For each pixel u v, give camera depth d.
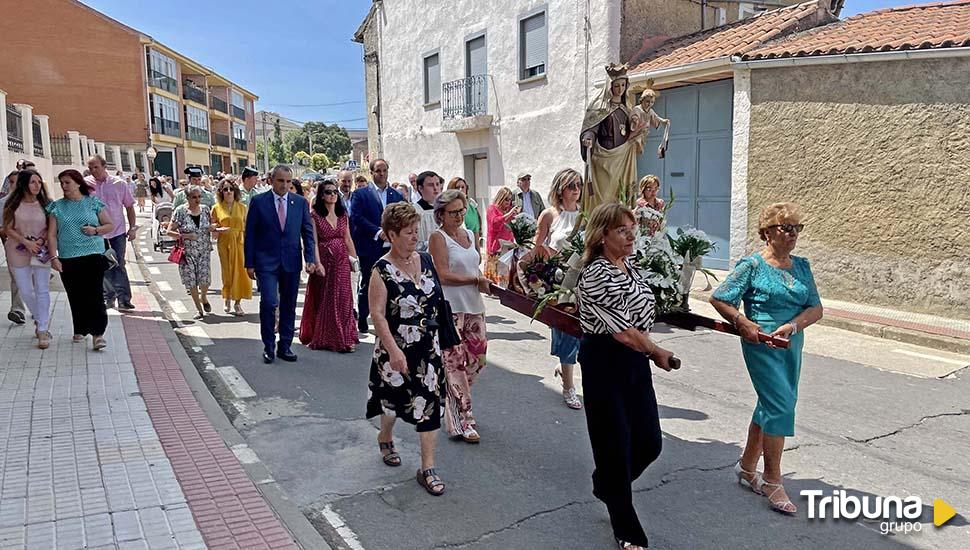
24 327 8.34
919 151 9.33
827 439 5.30
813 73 10.42
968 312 9.01
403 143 21.62
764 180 11.23
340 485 4.46
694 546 3.76
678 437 5.33
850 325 9.05
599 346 3.66
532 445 5.16
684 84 12.98
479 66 17.80
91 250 7.18
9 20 40.62
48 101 41.59
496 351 7.97
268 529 3.76
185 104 52.38
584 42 14.30
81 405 5.65
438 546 3.74
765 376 4.08
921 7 11.65
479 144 17.89
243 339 8.27
